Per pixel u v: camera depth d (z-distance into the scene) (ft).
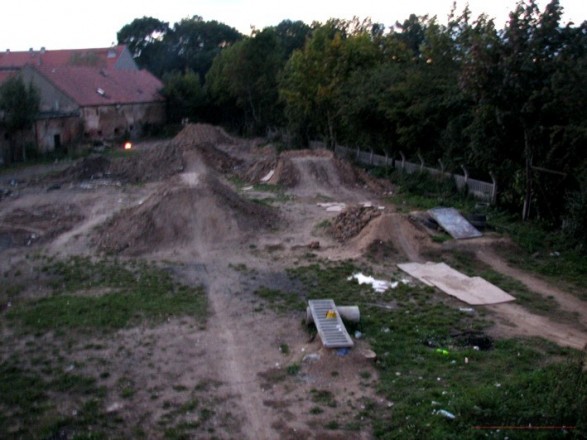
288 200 88.22
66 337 41.11
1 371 36.09
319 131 145.18
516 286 51.78
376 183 99.66
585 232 59.98
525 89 66.49
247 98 185.06
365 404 32.14
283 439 29.12
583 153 64.03
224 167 116.37
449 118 88.99
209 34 272.10
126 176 107.65
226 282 52.95
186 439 29.07
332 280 53.01
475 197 84.17
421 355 37.88
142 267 57.36
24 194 93.20
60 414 31.27
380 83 104.37
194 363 37.40
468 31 99.96
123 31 272.92
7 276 55.11
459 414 29.76
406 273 54.85
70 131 151.94
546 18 66.13
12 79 128.47
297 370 36.04
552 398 29.25
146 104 185.26
